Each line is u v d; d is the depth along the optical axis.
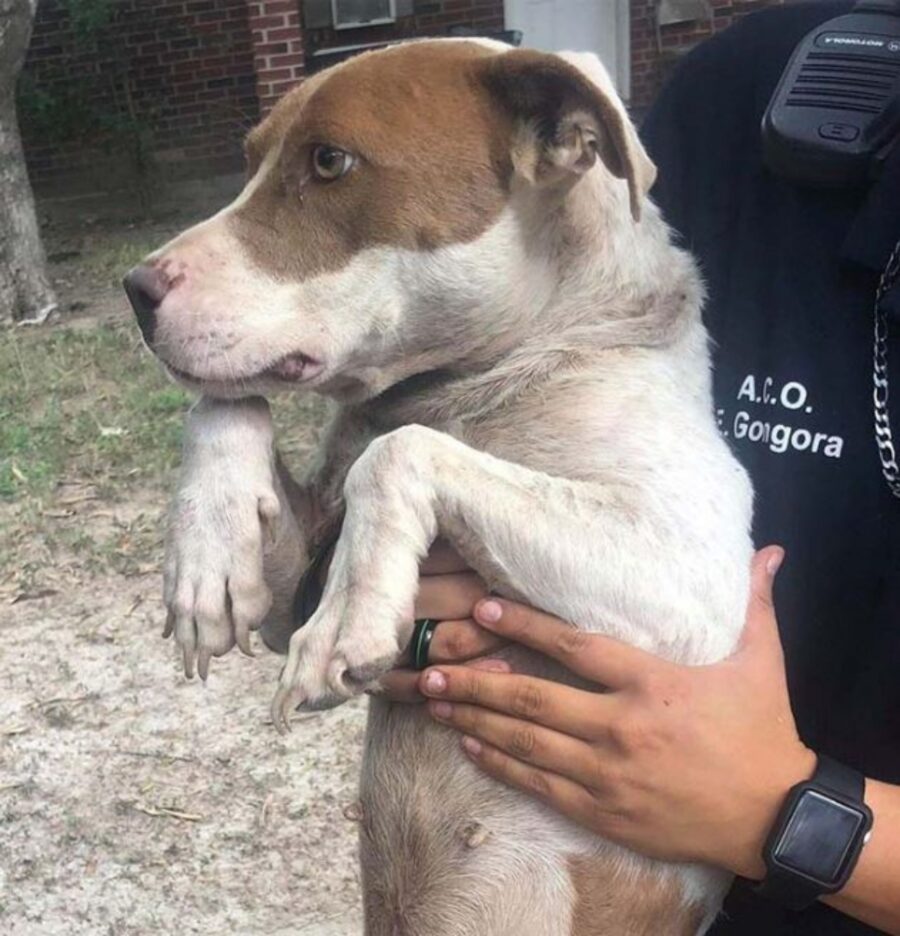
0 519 1.40
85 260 2.71
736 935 0.53
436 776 0.49
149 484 1.47
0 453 1.57
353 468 0.48
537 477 0.48
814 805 0.44
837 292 0.51
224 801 0.98
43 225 3.10
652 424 0.50
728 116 0.57
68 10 3.09
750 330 0.53
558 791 0.46
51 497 1.45
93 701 1.10
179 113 3.20
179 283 0.50
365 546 0.46
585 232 0.52
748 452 0.52
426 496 0.47
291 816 0.96
